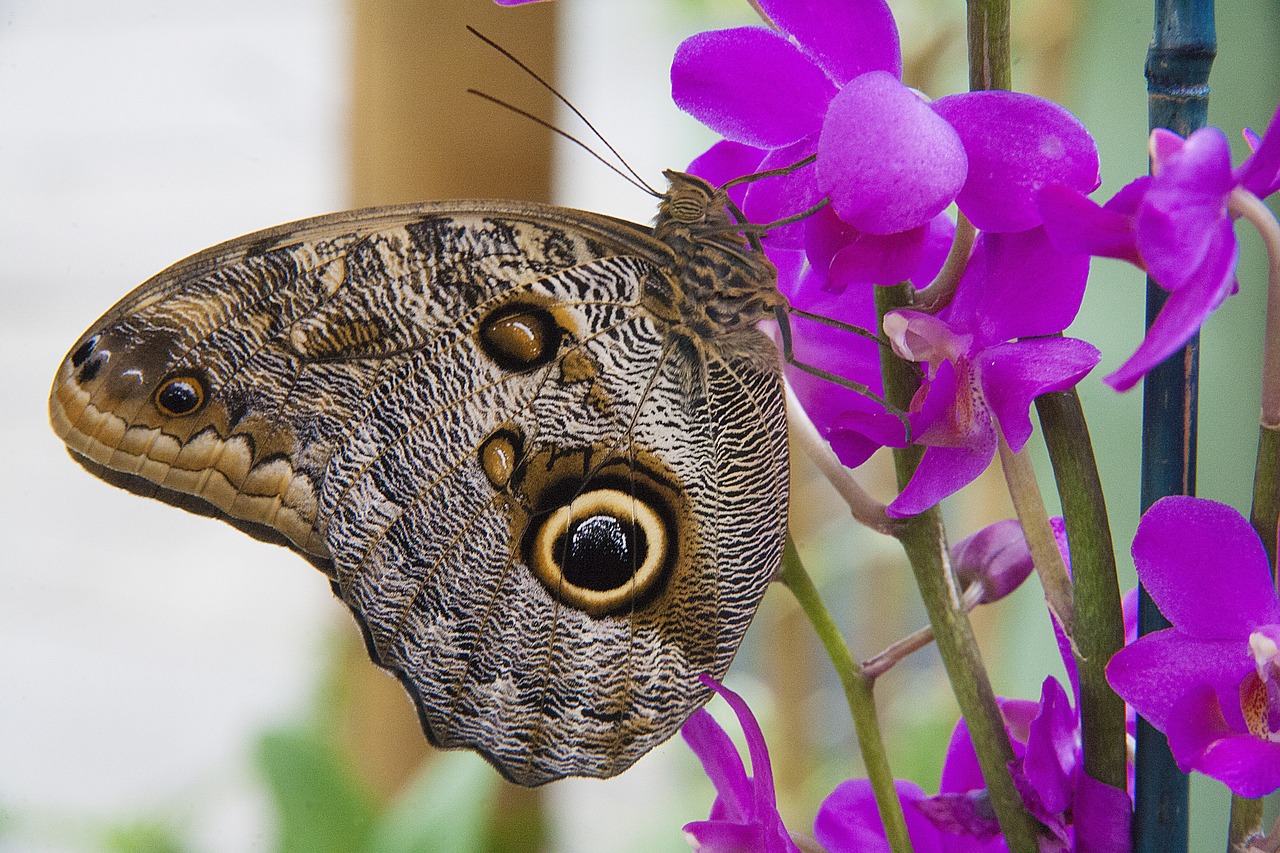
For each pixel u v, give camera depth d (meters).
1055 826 0.55
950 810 0.57
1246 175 0.53
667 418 0.59
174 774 1.16
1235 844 0.54
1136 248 0.53
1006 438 0.55
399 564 0.60
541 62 0.73
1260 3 0.66
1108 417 0.70
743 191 0.58
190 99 1.32
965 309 0.55
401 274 0.59
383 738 0.81
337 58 0.97
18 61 1.28
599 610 0.59
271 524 0.59
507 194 0.74
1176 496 0.54
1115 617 0.55
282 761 0.74
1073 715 0.56
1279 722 0.54
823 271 0.56
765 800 0.56
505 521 0.60
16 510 1.53
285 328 0.59
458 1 0.72
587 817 1.18
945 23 0.76
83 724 1.24
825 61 0.56
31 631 1.38
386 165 0.74
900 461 0.56
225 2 1.37
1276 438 0.54
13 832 0.95
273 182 1.42
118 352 0.59
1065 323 0.55
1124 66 0.69
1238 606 0.54
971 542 0.57
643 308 0.59
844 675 0.56
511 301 0.59
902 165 0.54
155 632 1.38
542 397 0.60
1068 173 0.54
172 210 1.40
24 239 1.43
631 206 1.44
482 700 0.60
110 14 1.31
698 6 0.93
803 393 0.58
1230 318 0.68
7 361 1.53
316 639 1.09
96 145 1.36
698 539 0.59
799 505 0.90
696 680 0.59
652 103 1.43
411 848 0.72
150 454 0.59
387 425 0.59
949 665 0.56
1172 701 0.54
